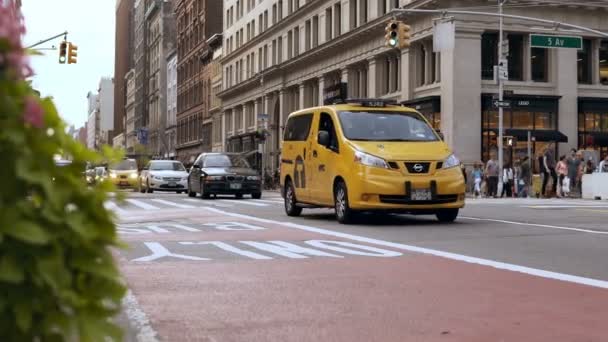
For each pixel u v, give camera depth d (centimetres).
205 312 555
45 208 193
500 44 3095
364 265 810
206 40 8681
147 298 610
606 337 476
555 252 921
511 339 470
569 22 3728
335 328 502
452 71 3456
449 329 498
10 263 185
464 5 3509
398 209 1295
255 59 6788
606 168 2752
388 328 502
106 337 204
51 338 193
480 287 667
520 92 3666
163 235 1167
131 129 16475
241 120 7406
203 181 2609
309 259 862
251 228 1298
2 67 192
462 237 1103
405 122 1420
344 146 1352
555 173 3058
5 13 192
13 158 190
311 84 5472
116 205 223
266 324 515
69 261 201
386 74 4241
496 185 3175
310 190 1502
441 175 1305
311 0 5222
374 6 4266
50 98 204
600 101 3803
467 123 3472
